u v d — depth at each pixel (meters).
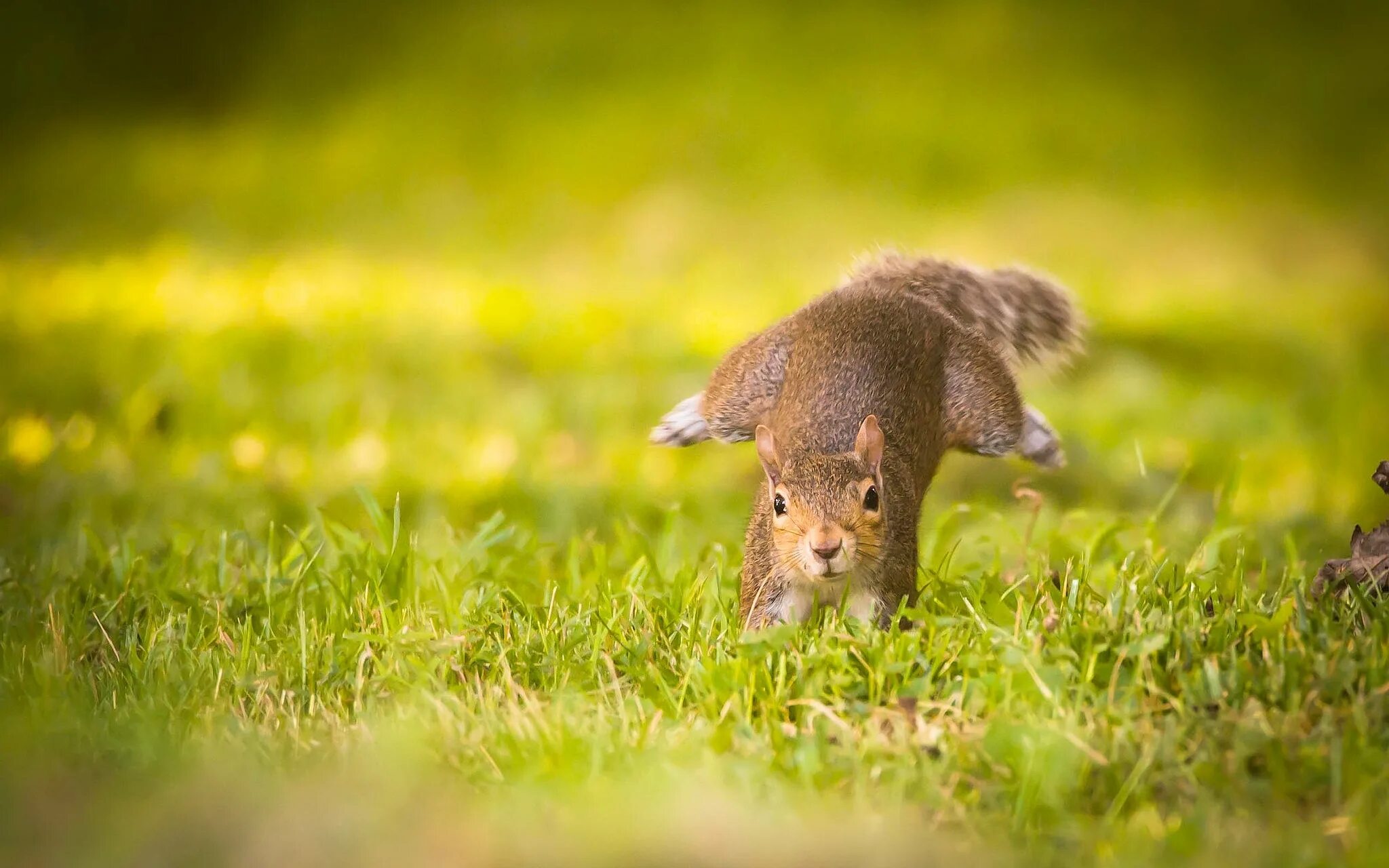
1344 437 14.73
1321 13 41.19
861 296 9.20
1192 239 29.52
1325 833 5.48
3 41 42.62
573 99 37.44
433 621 8.14
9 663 7.61
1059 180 33.00
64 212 32.75
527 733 6.35
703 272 26.38
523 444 14.78
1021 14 41.38
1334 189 33.22
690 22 41.19
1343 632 6.86
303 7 44.12
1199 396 16.97
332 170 35.03
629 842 5.33
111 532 10.88
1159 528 11.13
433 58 40.62
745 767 5.96
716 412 9.19
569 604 8.41
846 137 34.78
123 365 18.09
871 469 7.68
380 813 5.59
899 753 6.07
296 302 21.59
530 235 30.03
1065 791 5.77
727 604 8.22
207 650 7.76
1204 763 5.80
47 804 5.73
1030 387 17.12
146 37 43.56
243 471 13.52
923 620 7.33
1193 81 38.22
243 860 5.26
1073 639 6.84
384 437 14.90
